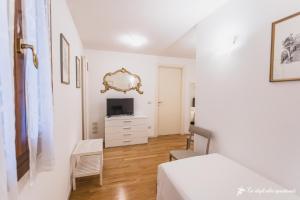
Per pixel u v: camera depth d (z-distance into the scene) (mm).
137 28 2531
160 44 3352
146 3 1835
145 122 3855
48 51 937
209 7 1935
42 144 915
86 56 3764
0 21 528
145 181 2238
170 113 4684
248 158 1595
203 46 2242
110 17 2164
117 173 2445
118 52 3986
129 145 3742
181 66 4598
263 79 1454
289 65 1251
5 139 566
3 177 490
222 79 1919
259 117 1490
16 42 735
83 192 1979
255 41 1522
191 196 1111
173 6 1893
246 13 1604
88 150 2172
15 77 750
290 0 1248
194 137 2463
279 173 1327
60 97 1517
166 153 3275
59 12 1496
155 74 4344
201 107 2299
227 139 1853
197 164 1581
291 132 1247
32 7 796
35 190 948
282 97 1306
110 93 3986
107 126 3576
